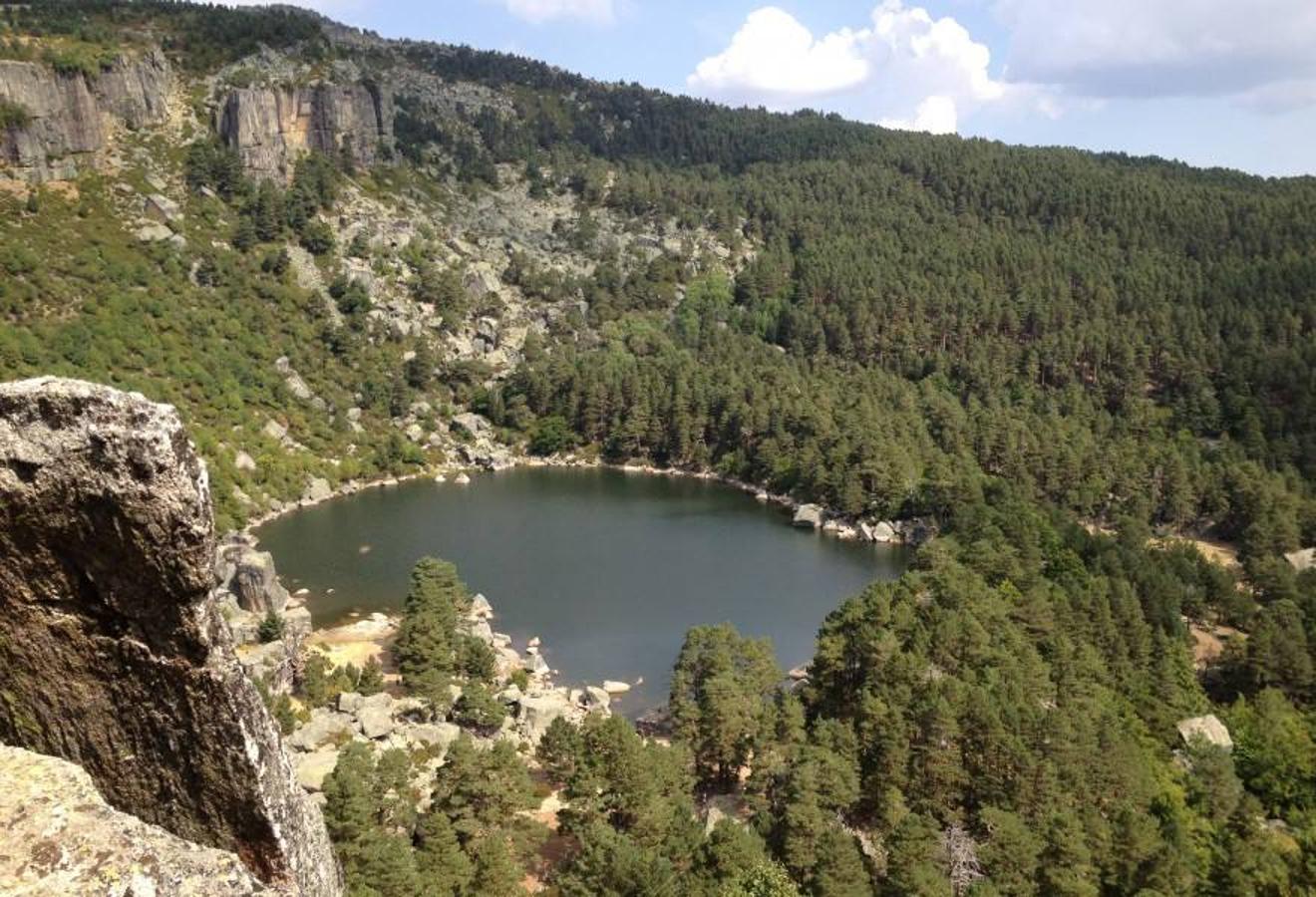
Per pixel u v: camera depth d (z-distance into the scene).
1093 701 59.62
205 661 13.61
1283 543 113.94
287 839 14.54
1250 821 52.31
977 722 54.09
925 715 54.47
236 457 138.88
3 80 185.12
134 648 13.82
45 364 124.94
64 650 14.05
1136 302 189.75
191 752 14.16
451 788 48.31
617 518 142.62
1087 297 197.00
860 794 54.03
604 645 92.94
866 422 154.88
